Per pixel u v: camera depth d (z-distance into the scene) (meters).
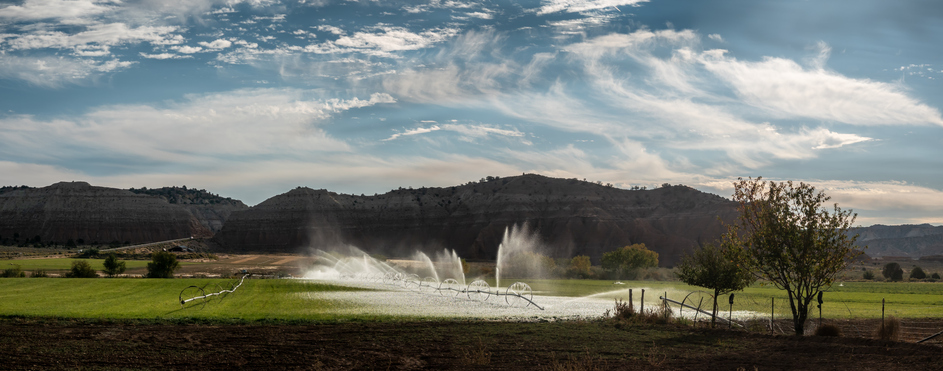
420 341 20.64
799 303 22.36
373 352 18.34
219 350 18.30
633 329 24.45
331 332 22.73
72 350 17.55
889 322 22.12
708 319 28.69
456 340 20.97
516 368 16.03
